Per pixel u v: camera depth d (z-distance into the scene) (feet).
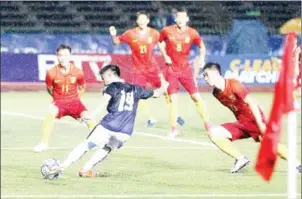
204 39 188.85
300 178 78.07
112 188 73.10
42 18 216.54
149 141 104.83
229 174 80.38
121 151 95.66
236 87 76.02
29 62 181.06
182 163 87.30
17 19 214.69
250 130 77.97
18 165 85.35
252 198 69.41
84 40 182.50
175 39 110.01
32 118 130.62
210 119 130.41
